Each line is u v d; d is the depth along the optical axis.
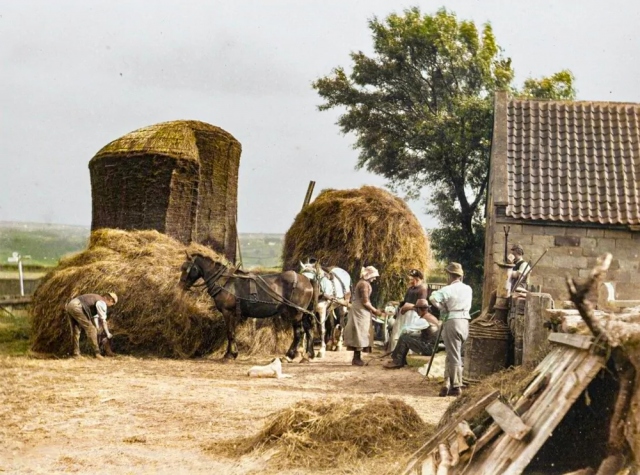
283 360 17.25
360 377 14.42
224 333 17.91
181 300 17.73
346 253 20.91
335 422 8.50
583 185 23.06
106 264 17.89
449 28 38.75
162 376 14.19
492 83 38.69
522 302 12.26
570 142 24.38
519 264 17.09
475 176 37.22
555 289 22.02
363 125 39.69
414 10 39.38
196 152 23.03
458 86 39.47
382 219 20.92
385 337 20.27
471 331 12.67
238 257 25.97
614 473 6.19
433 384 13.55
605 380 7.30
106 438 9.23
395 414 8.82
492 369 12.55
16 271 27.56
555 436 7.64
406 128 39.25
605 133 24.66
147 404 11.19
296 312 17.52
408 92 39.88
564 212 22.20
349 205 20.92
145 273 17.84
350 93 40.03
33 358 16.97
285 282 17.53
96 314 16.91
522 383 7.58
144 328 17.62
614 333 6.23
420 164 38.16
